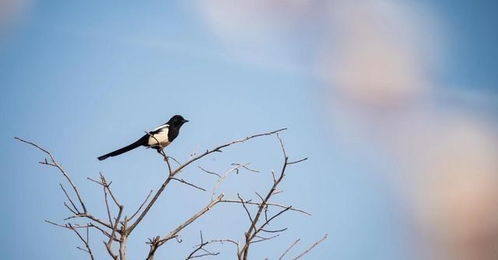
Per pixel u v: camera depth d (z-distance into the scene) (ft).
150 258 38.04
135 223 39.29
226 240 37.88
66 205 38.17
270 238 37.14
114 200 38.45
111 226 38.78
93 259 37.45
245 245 36.70
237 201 39.42
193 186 40.29
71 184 38.19
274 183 37.76
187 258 38.22
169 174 40.57
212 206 39.55
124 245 38.42
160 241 38.04
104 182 38.09
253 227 37.27
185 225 38.73
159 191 40.06
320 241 36.70
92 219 38.78
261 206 37.45
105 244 37.60
